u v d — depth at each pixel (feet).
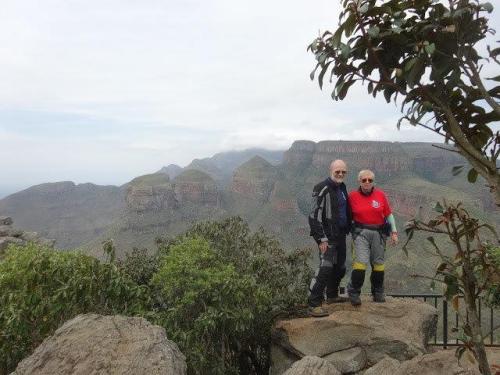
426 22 5.74
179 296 18.84
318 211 20.24
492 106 5.41
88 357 12.40
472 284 5.87
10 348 16.89
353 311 20.45
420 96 5.95
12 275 17.43
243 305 19.45
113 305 18.51
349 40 6.25
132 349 12.64
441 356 12.67
